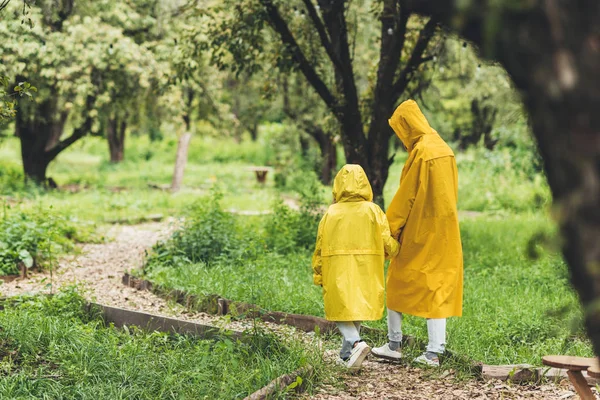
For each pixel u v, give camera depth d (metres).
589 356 5.77
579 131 1.47
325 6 11.59
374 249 5.68
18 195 20.45
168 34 21.58
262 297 7.63
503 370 5.44
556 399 4.88
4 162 32.69
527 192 19.89
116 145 37.41
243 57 11.89
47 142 24.03
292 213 14.17
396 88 11.57
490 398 4.99
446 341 6.24
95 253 12.02
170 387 4.92
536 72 1.53
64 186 26.30
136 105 23.94
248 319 7.12
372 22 14.80
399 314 5.96
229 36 11.70
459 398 4.99
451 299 5.73
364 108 12.85
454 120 28.42
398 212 5.78
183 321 6.55
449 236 5.71
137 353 5.58
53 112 22.80
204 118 27.62
